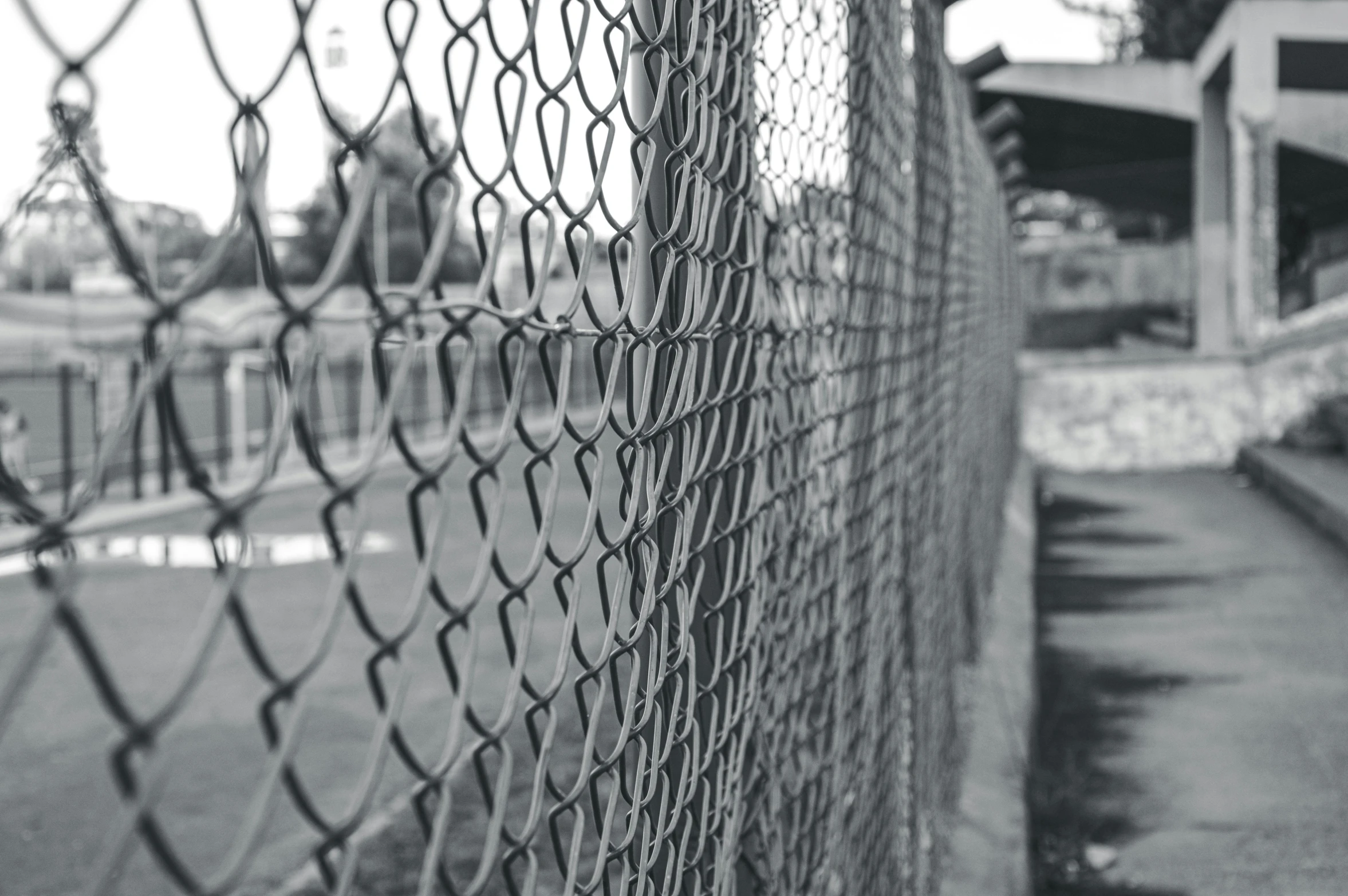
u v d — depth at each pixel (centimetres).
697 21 140
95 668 44
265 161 56
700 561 153
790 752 197
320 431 1766
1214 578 1088
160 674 744
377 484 1652
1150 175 4581
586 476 110
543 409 2642
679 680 142
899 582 330
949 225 515
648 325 127
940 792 435
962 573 605
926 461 404
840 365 234
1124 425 2141
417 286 75
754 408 172
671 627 156
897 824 329
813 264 207
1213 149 3072
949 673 486
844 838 239
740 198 163
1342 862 463
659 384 142
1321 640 831
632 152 121
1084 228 7962
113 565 1130
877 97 276
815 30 212
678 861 144
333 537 62
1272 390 2102
